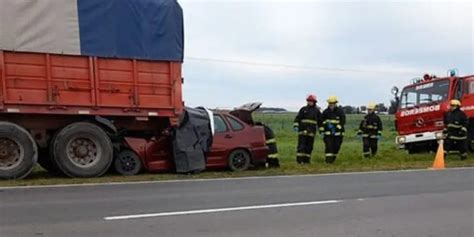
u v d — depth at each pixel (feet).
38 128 38.17
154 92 40.73
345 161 52.60
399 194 30.45
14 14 35.91
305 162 50.01
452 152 56.24
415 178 38.09
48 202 26.89
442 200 28.53
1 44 35.50
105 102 38.93
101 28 38.63
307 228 21.59
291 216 23.90
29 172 36.73
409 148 63.36
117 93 39.34
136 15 39.91
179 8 41.83
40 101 36.78
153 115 40.73
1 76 35.55
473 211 25.54
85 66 38.17
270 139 46.26
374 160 54.08
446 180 36.88
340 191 31.45
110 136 40.14
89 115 38.81
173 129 41.47
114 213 24.09
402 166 47.47
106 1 38.78
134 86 39.96
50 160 39.06
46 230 20.63
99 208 25.29
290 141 97.19
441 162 47.39
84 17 38.09
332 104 51.01
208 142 42.27
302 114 50.19
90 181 35.96
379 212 25.08
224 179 37.47
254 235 20.31
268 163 46.09
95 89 38.52
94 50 38.40
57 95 37.32
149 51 40.47
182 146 41.19
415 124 61.46
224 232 20.71
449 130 55.52
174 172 42.09
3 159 36.35
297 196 29.45
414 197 29.43
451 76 59.26
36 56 36.68
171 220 22.74
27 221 22.22
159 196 29.12
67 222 22.11
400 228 21.81
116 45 39.17
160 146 41.75
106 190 31.48
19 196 28.86
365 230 21.38
